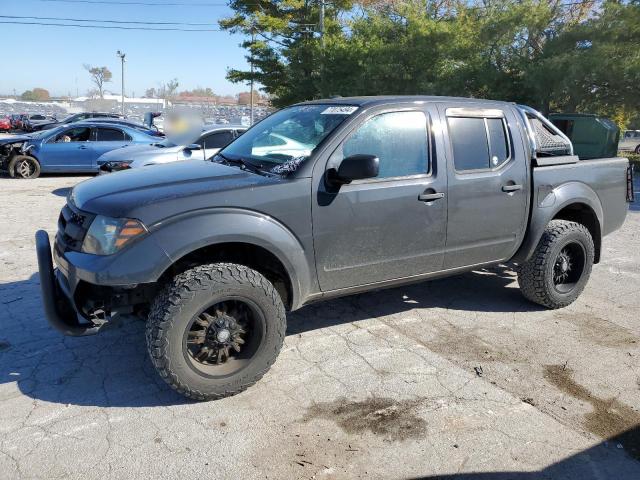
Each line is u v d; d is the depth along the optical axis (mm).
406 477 2742
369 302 5094
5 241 6992
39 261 3256
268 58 31203
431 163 4020
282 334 3471
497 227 4414
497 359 3998
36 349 4008
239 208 3293
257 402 3381
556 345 4246
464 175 4168
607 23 18609
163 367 3145
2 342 4109
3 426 3070
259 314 3359
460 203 4152
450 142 4125
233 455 2875
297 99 30422
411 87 22875
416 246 4020
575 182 4859
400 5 24891
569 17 26297
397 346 4184
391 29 23656
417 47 21875
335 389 3547
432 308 4980
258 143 4168
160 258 3055
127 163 9406
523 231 4609
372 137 3803
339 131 3666
